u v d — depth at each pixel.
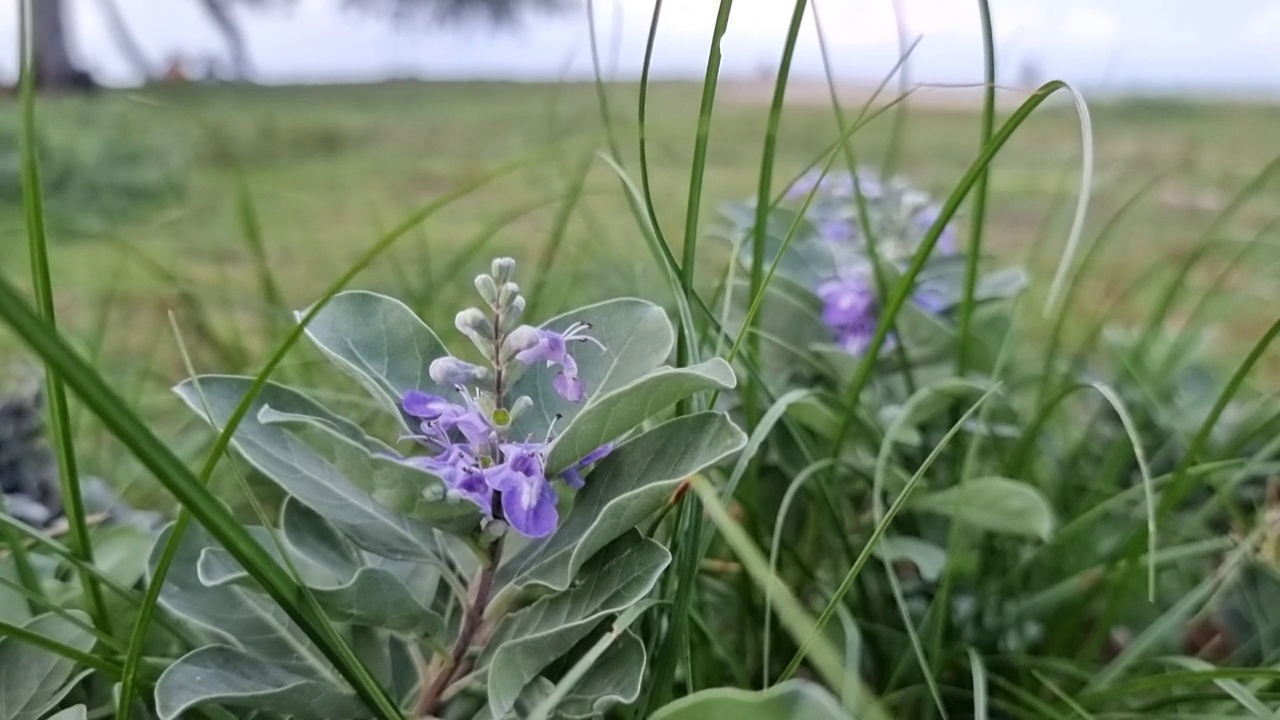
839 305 0.32
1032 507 0.26
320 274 0.50
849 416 0.26
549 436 0.20
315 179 0.65
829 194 0.40
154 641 0.23
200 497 0.16
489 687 0.18
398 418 0.20
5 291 0.14
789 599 0.18
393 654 0.22
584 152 0.49
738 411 0.31
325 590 0.18
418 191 0.64
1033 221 0.57
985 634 0.27
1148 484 0.20
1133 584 0.26
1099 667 0.26
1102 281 0.49
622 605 0.18
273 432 0.20
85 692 0.22
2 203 0.53
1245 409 0.35
